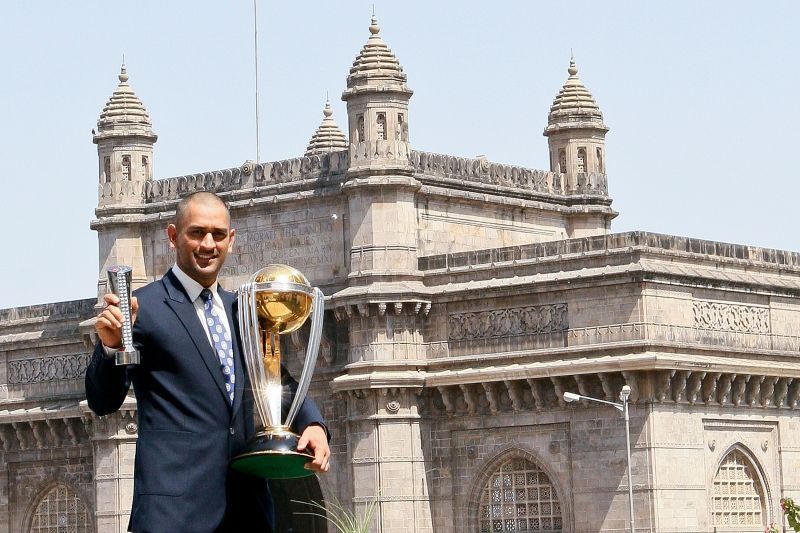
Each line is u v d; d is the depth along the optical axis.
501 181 83.88
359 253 77.38
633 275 70.50
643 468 70.25
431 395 76.81
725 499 73.69
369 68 77.88
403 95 78.12
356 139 78.19
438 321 76.94
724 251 74.94
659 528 69.94
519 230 84.50
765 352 75.00
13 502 91.44
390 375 75.62
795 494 76.31
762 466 75.12
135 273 85.25
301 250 80.31
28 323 90.56
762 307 76.00
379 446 75.69
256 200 81.50
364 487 76.06
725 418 73.50
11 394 91.62
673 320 71.56
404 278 76.88
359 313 76.62
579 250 73.00
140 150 85.94
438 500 76.38
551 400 73.25
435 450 76.75
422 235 78.81
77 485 88.75
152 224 85.12
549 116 89.56
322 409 78.81
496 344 74.94
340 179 79.00
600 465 71.44
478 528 75.50
